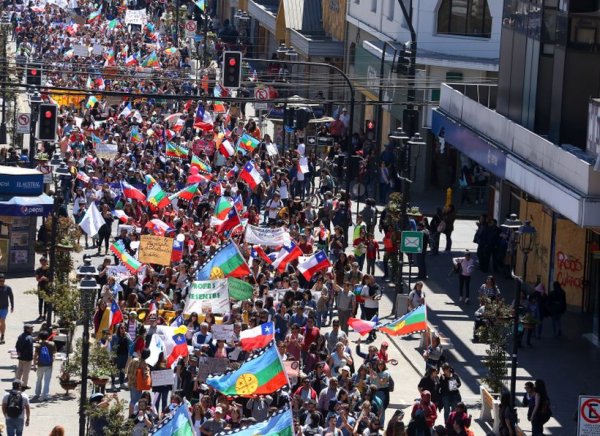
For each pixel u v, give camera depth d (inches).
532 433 2800.2
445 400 2797.7
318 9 7106.3
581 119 3599.9
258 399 2598.4
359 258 3964.1
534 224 3873.0
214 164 4995.1
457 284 3961.6
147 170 4722.0
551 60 3668.8
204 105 5920.3
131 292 3353.8
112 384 3019.2
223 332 2896.2
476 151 4028.1
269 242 3558.1
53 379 3095.5
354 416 2598.4
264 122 6038.4
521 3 3873.0
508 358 3048.7
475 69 5108.3
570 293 3710.6
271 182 4621.1
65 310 3102.9
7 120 6181.1
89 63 6589.6
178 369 2790.4
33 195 3996.1
